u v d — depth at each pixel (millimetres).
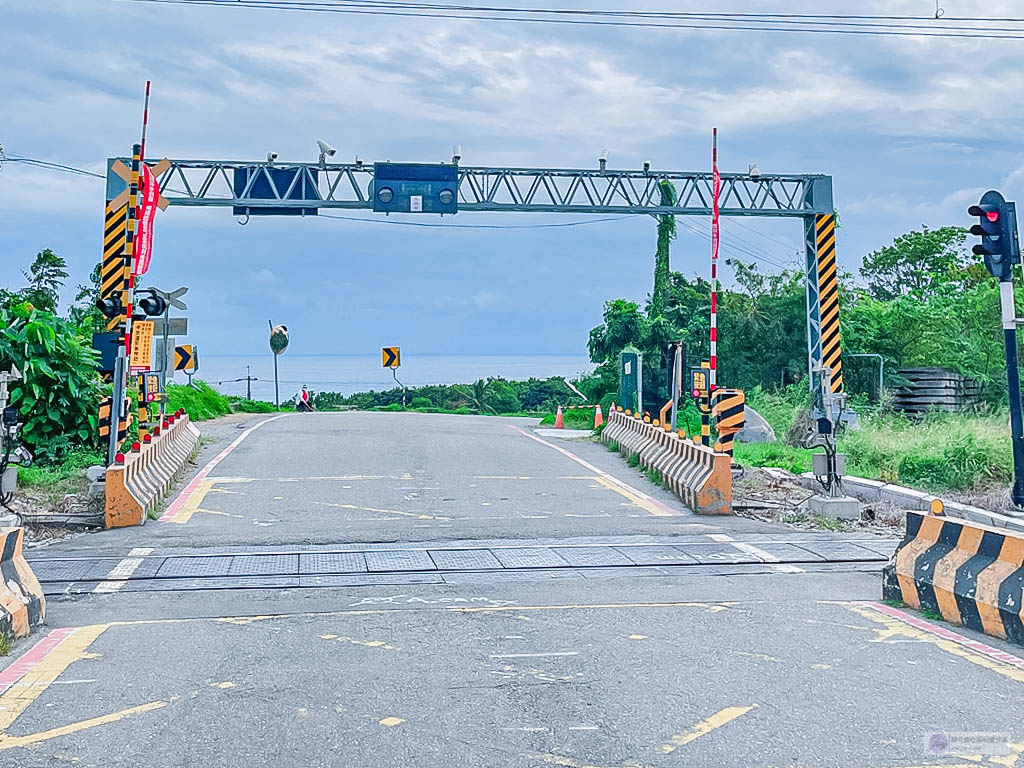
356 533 13266
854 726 5949
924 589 8914
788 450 22906
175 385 32500
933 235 56250
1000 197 12023
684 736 5805
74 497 15594
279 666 7309
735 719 6086
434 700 6488
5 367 18688
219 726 5996
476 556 11820
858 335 33156
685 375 36312
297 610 9180
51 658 7516
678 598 9641
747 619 8719
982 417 26172
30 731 5914
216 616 8945
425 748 5625
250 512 15078
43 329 18781
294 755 5527
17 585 8320
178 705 6395
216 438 25203
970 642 7906
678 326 39094
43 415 18719
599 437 25938
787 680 6887
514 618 8812
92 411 19375
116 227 24328
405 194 29031
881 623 8555
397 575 10797
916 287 56312
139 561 11414
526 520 14391
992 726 5949
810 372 29578
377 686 6801
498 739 5766
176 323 19344
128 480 14148
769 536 13242
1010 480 17531
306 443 24109
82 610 9195
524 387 68938
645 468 19609
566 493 17109
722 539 13000
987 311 32812
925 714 6164
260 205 28484
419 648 7809
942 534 9031
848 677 6949
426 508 15500
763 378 37781
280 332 49125
